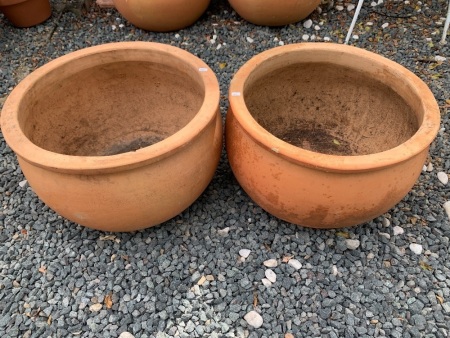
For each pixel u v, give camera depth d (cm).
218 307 157
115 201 143
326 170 136
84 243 178
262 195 158
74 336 151
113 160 133
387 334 150
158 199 148
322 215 152
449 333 150
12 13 300
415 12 312
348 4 322
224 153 212
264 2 275
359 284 164
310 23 304
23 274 168
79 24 315
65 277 167
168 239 178
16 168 213
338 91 198
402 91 172
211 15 316
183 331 152
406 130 177
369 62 178
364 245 175
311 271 167
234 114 153
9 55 288
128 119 210
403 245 176
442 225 183
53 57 287
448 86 254
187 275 166
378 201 148
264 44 289
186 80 184
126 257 172
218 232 180
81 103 193
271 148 140
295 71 190
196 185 158
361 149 201
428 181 201
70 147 197
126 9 283
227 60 276
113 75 192
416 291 162
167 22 288
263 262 170
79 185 139
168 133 208
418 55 277
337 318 154
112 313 157
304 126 212
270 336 150
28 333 152
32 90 165
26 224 187
